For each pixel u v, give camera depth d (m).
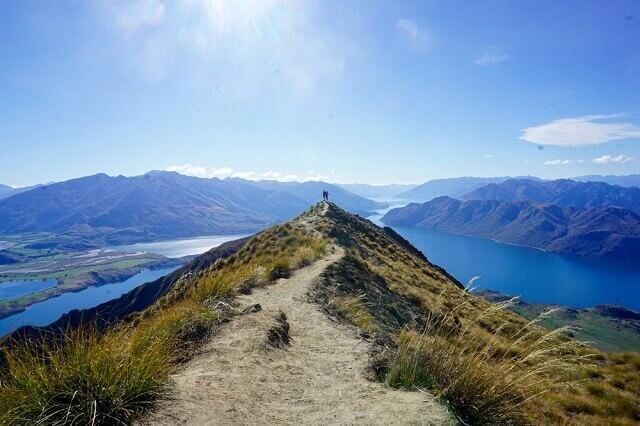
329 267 20.05
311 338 10.59
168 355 7.30
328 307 14.03
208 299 12.55
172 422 4.96
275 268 19.73
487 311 8.10
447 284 33.81
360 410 6.11
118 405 5.01
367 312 14.84
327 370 8.20
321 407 6.34
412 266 36.41
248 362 7.82
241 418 5.48
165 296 16.70
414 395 6.57
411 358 7.61
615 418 10.51
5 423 4.63
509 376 6.78
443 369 7.09
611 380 13.41
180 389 5.96
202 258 70.19
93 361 5.23
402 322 16.28
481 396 6.39
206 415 5.30
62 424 4.63
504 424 6.36
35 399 4.85
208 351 8.39
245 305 12.52
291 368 8.02
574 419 10.00
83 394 4.96
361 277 20.48
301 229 34.69
